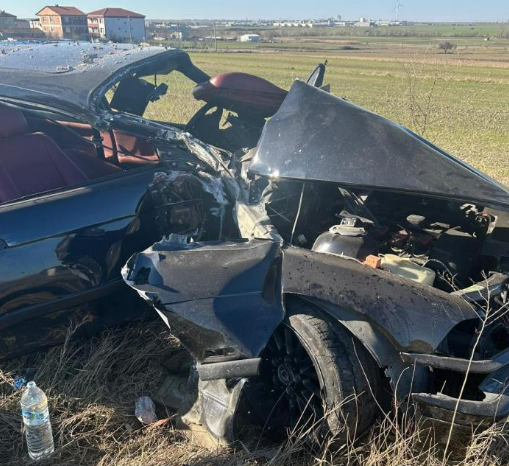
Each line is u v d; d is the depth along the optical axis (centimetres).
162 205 328
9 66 398
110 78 382
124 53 441
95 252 307
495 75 3512
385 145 315
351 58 5119
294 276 250
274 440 274
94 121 354
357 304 236
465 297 257
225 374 239
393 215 351
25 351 303
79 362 320
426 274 279
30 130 406
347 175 307
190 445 264
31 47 468
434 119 1587
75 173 372
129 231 317
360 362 238
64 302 302
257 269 255
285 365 263
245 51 6372
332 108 341
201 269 263
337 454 249
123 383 309
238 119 475
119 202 314
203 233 347
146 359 327
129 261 279
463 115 1722
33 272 289
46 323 302
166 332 348
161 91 503
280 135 338
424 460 237
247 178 342
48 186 358
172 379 312
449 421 225
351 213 328
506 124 1541
